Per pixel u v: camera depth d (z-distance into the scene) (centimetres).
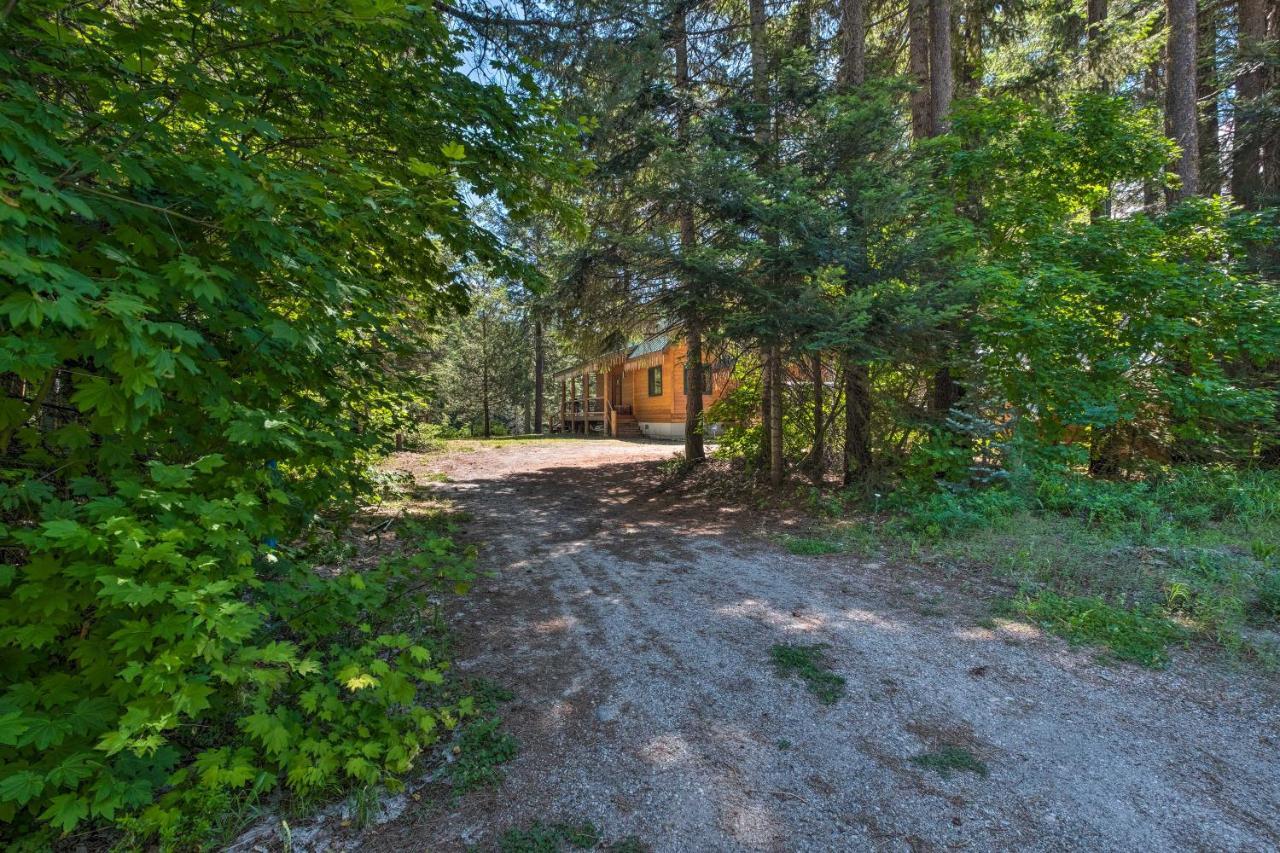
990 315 654
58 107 197
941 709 257
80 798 160
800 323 591
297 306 302
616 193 852
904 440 730
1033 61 973
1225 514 528
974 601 386
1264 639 309
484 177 371
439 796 203
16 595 163
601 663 308
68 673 197
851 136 634
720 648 325
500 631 353
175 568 173
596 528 657
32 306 146
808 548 532
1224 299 621
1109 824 185
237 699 226
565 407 2566
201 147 238
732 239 660
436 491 913
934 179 736
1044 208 714
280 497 233
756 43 819
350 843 181
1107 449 724
